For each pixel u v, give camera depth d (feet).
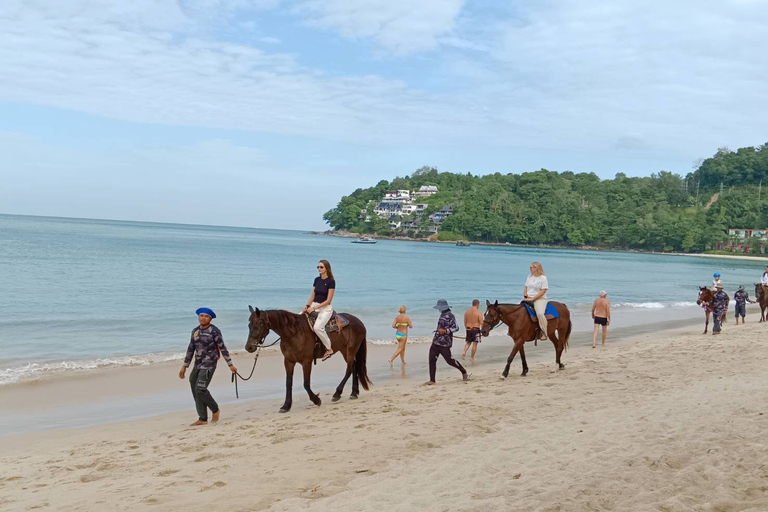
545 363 53.62
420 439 26.84
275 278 168.04
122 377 49.24
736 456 20.80
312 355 36.83
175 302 106.32
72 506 19.52
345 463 23.44
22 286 117.60
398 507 17.31
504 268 274.16
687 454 21.57
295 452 25.43
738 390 34.42
